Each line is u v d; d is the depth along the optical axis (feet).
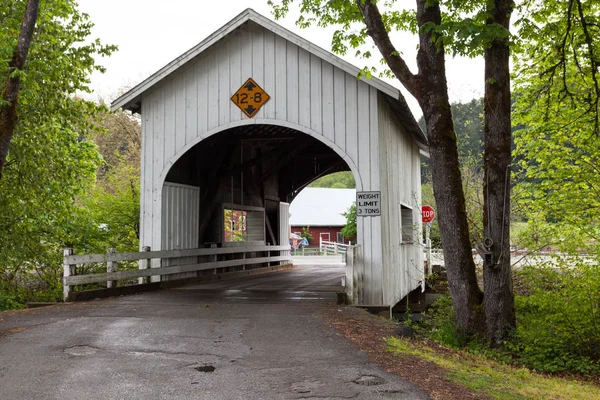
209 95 40.81
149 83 40.96
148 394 16.33
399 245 46.29
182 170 45.37
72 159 53.21
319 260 108.37
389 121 42.83
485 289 29.60
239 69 40.32
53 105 45.62
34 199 49.67
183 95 41.34
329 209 176.24
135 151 92.89
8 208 48.83
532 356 28.76
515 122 40.65
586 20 34.27
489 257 29.25
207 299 35.42
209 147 50.21
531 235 38.24
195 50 39.96
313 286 44.27
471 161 44.73
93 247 58.18
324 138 38.32
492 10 28.99
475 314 29.86
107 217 61.57
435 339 29.86
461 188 30.55
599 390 22.91
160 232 41.57
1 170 35.73
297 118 38.93
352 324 27.04
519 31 32.35
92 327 25.75
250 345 22.41
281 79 39.50
